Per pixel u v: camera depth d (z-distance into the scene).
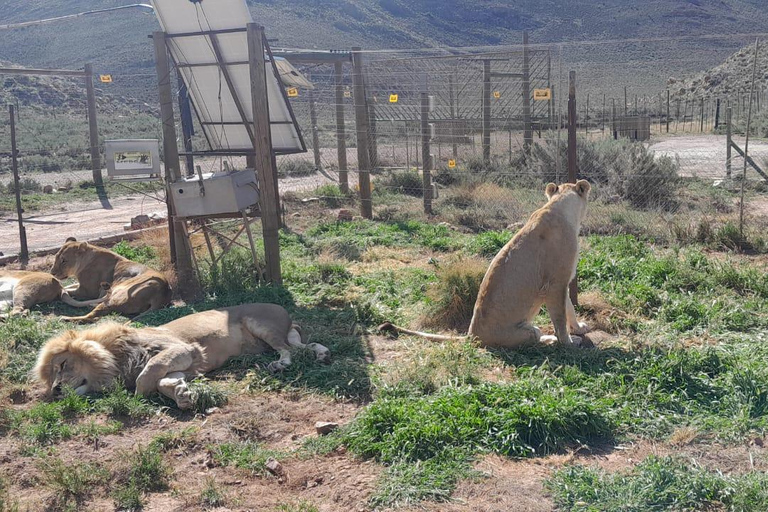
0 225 16.62
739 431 5.33
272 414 6.04
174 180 10.26
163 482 4.97
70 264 9.99
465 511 4.44
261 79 9.52
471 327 7.54
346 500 4.68
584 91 47.81
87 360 6.38
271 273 9.95
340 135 17.92
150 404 6.25
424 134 15.49
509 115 22.55
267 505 4.69
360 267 11.09
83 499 4.79
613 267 9.88
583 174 17.09
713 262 10.09
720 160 21.33
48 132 37.28
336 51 17.88
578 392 6.07
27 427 5.77
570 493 4.52
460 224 14.63
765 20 86.12
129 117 45.12
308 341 7.61
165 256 11.37
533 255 7.27
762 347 6.94
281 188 20.52
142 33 65.81
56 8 79.69
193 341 6.88
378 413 5.47
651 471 4.65
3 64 52.44
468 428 5.27
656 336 7.41
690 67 55.59
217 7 9.62
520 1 96.94
